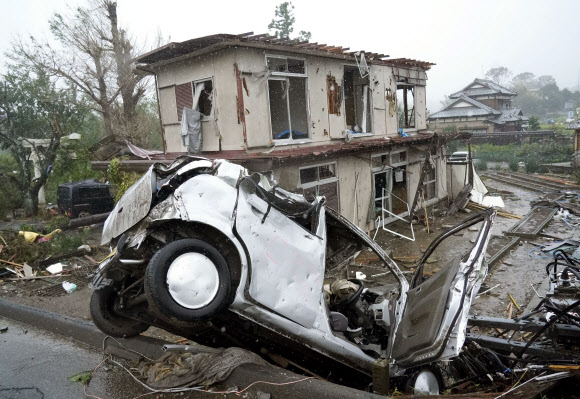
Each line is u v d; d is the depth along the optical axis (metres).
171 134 13.59
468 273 4.20
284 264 3.96
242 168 4.07
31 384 4.36
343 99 14.36
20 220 17.73
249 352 4.12
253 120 11.52
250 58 11.44
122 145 14.06
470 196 19.73
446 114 59.34
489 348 5.12
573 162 33.25
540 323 5.10
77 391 4.14
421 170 18.23
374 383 3.98
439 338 3.96
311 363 4.66
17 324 6.47
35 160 20.53
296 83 13.77
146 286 3.46
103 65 20.91
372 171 15.19
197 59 12.14
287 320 3.92
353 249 5.38
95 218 16.00
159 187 3.88
